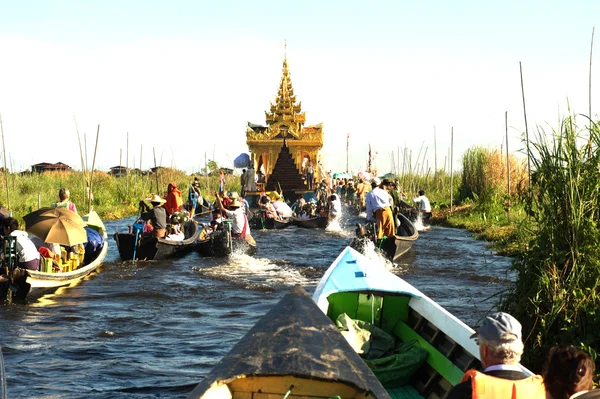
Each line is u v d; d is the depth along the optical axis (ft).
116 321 34.81
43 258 42.14
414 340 23.97
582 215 25.80
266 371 16.20
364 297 26.25
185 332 32.73
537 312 25.09
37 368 26.84
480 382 12.87
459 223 87.61
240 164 134.62
